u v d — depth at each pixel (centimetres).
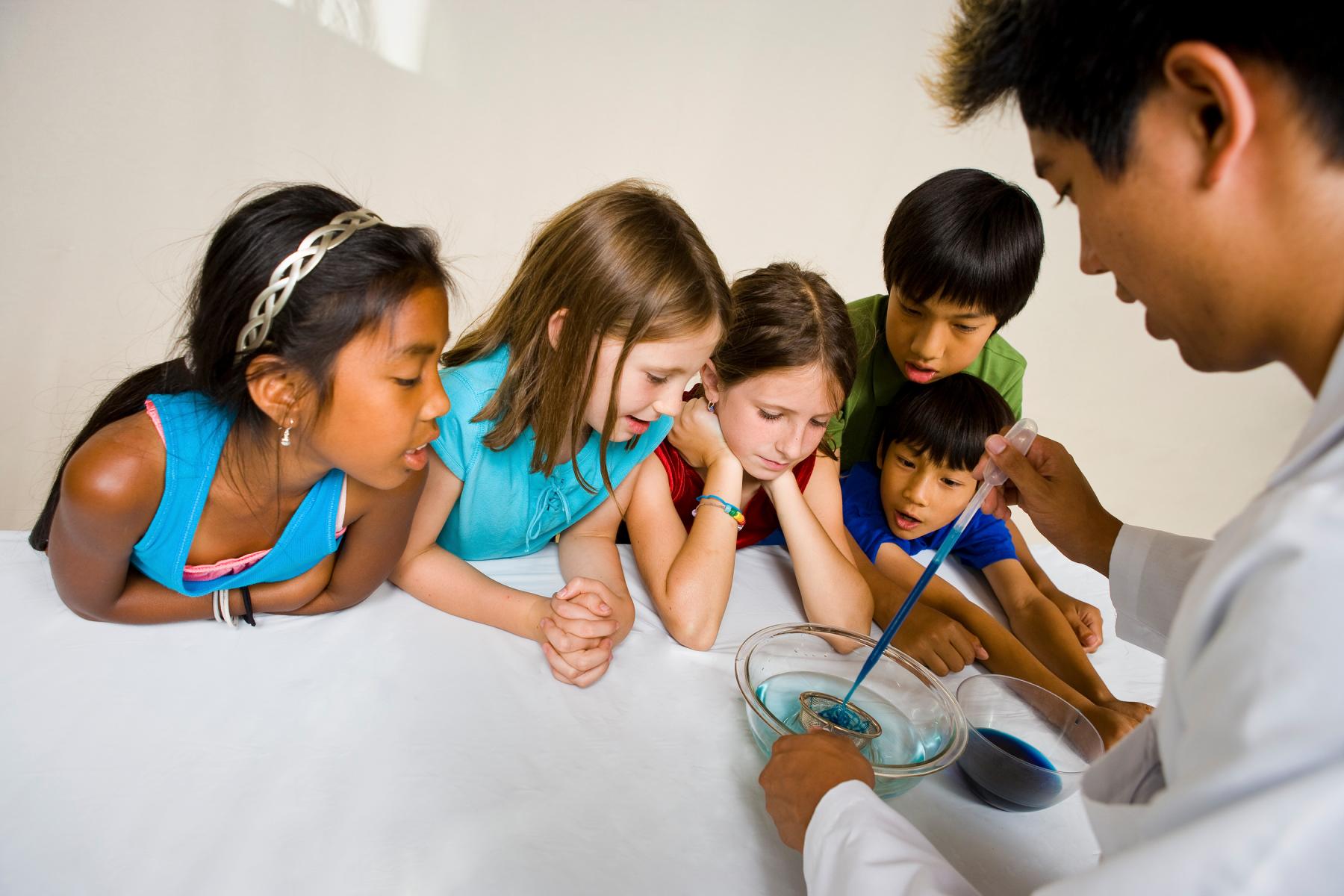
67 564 75
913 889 47
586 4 257
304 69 246
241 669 79
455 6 249
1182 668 40
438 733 75
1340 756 32
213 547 81
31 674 74
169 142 237
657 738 79
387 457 73
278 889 58
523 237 262
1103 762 53
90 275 218
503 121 263
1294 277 42
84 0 229
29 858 58
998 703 86
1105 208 47
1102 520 91
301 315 67
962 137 293
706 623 96
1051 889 38
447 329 73
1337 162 39
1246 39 38
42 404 196
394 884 60
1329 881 32
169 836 61
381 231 70
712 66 272
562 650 84
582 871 63
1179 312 49
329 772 69
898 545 131
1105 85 43
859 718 79
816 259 294
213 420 75
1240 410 359
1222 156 40
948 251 120
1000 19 49
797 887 66
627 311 88
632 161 277
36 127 228
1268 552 36
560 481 105
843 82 279
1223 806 34
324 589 89
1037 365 341
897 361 137
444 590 92
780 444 108
